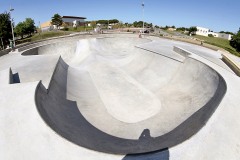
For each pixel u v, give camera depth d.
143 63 20.61
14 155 5.80
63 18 87.44
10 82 10.31
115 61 24.08
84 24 82.25
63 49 28.95
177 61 16.91
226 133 6.63
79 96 13.57
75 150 5.91
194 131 6.79
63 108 10.77
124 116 11.73
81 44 30.08
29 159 5.66
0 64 16.86
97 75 18.86
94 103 13.06
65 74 16.97
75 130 8.55
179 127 8.98
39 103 8.45
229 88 9.51
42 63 15.97
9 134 6.52
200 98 11.55
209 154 5.86
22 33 54.91
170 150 5.94
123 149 7.75
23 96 8.46
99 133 9.48
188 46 25.84
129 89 15.62
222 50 23.52
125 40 35.12
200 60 14.96
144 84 16.55
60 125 8.18
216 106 8.12
